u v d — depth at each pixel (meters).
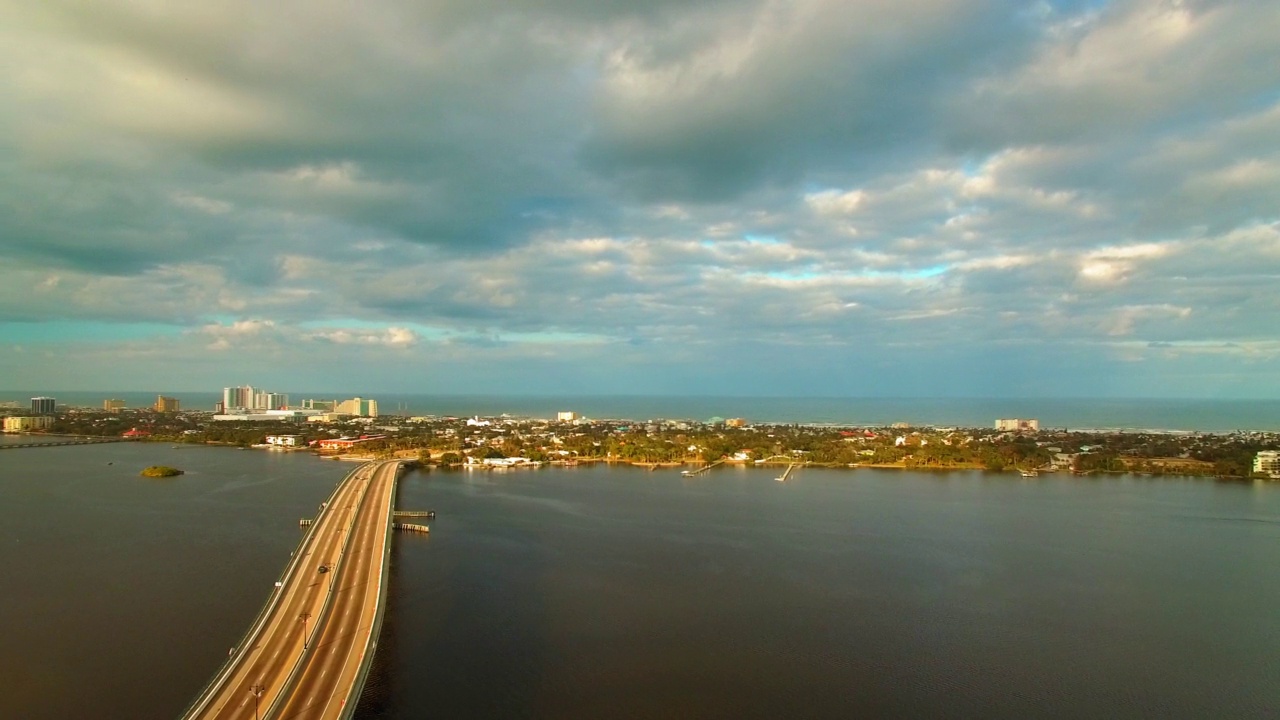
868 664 110.62
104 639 114.31
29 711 91.94
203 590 138.25
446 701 97.25
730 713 95.19
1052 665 111.69
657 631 122.19
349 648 97.19
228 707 80.25
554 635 119.94
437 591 142.62
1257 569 165.00
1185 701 101.19
